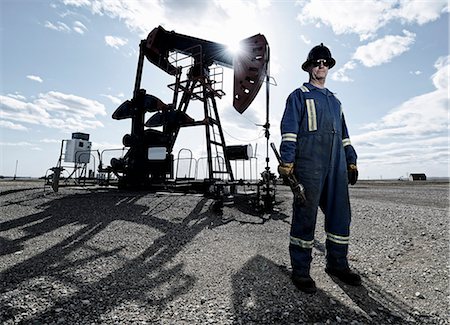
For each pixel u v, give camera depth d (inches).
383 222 206.2
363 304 96.3
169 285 110.3
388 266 129.8
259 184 285.9
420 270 122.6
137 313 89.3
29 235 185.2
